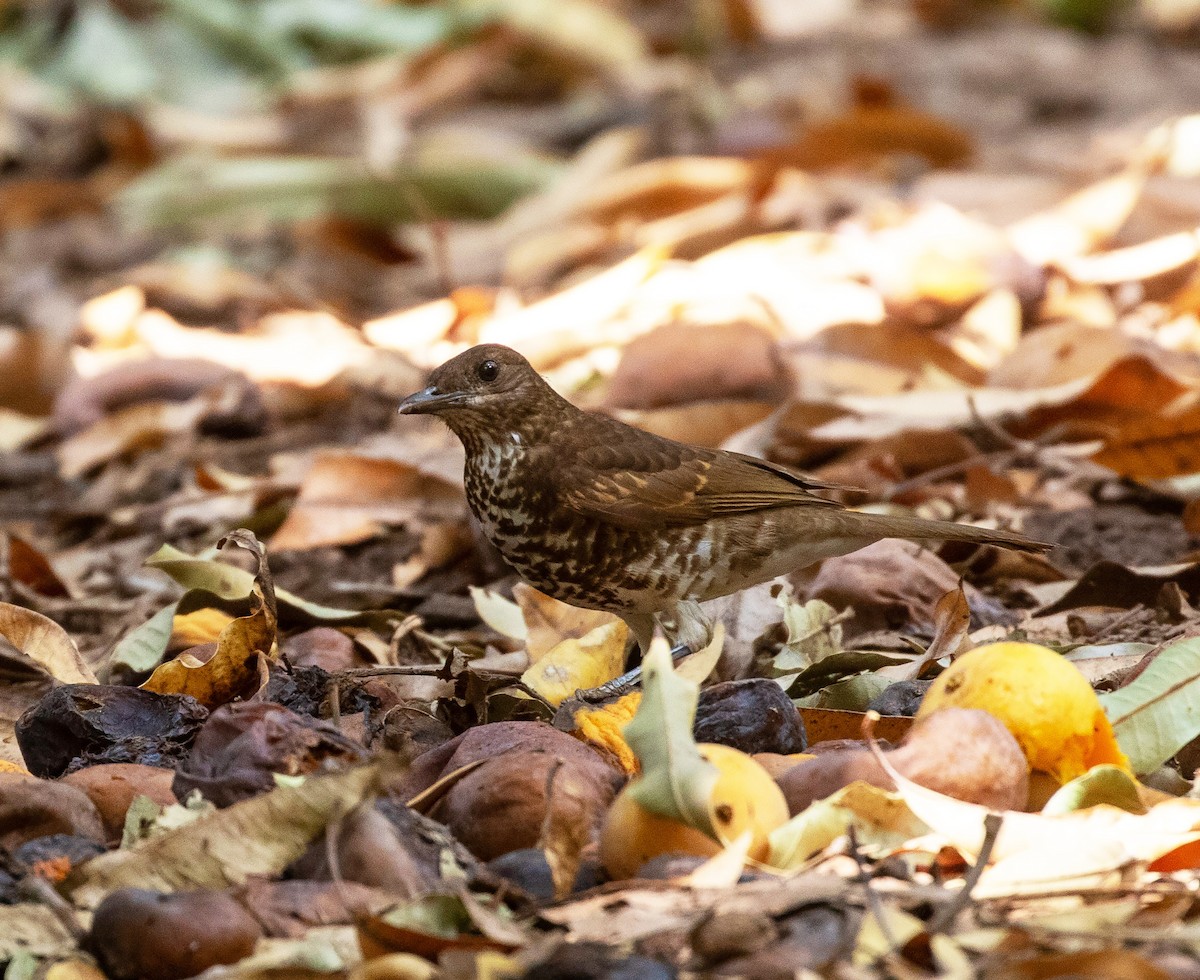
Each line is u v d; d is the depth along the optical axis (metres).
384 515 12.05
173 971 5.64
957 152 21.27
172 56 28.27
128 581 11.96
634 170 20.86
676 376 13.20
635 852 6.15
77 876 6.08
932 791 6.25
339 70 28.41
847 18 32.94
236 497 13.16
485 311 17.38
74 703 7.57
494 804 6.43
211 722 6.80
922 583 9.79
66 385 16.58
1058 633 9.33
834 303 15.45
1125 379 12.31
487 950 5.61
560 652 8.73
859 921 5.60
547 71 28.34
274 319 19.11
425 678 8.79
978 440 12.68
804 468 12.71
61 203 24.41
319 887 6.00
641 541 8.97
